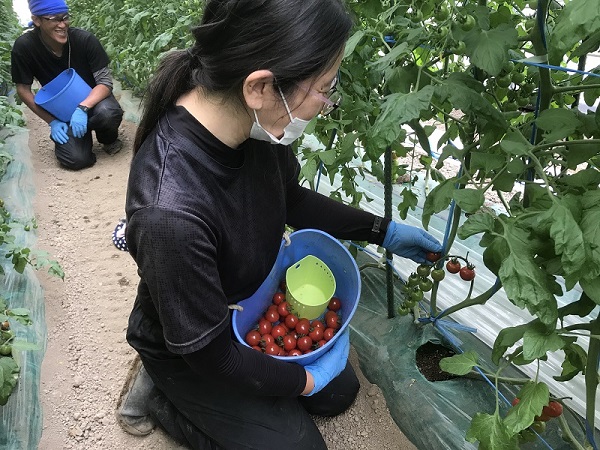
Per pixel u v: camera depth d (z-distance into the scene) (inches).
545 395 37.9
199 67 36.3
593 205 34.0
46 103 117.5
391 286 64.9
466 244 76.3
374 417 60.9
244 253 44.1
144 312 49.9
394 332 66.0
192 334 38.4
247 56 31.3
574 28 25.6
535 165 38.1
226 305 40.7
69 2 224.7
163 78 37.5
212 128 37.0
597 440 51.3
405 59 46.0
